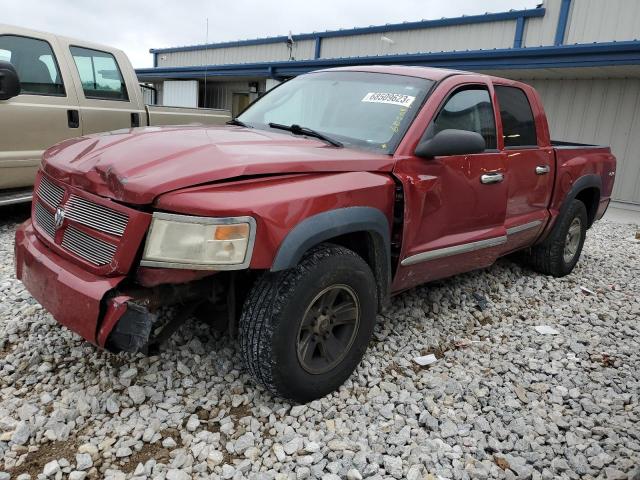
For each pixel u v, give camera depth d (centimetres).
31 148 556
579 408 305
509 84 439
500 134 405
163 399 280
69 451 240
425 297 444
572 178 504
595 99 1058
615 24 1058
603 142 1059
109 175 249
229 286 276
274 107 398
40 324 343
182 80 1839
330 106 369
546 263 526
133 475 227
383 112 346
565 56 925
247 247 238
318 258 266
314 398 285
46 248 278
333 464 241
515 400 308
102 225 248
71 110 586
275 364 257
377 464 244
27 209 666
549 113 1123
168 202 233
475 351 367
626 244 746
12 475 225
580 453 266
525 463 257
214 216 233
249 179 252
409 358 347
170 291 259
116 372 297
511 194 417
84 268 253
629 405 313
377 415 282
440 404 299
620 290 526
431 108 341
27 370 297
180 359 314
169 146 270
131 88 658
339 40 1595
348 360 296
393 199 305
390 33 1470
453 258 368
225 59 1975
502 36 1245
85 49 613
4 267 450
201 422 265
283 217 247
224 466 235
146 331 237
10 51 540
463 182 357
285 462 244
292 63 1394
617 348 389
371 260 307
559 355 369
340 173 284
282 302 253
